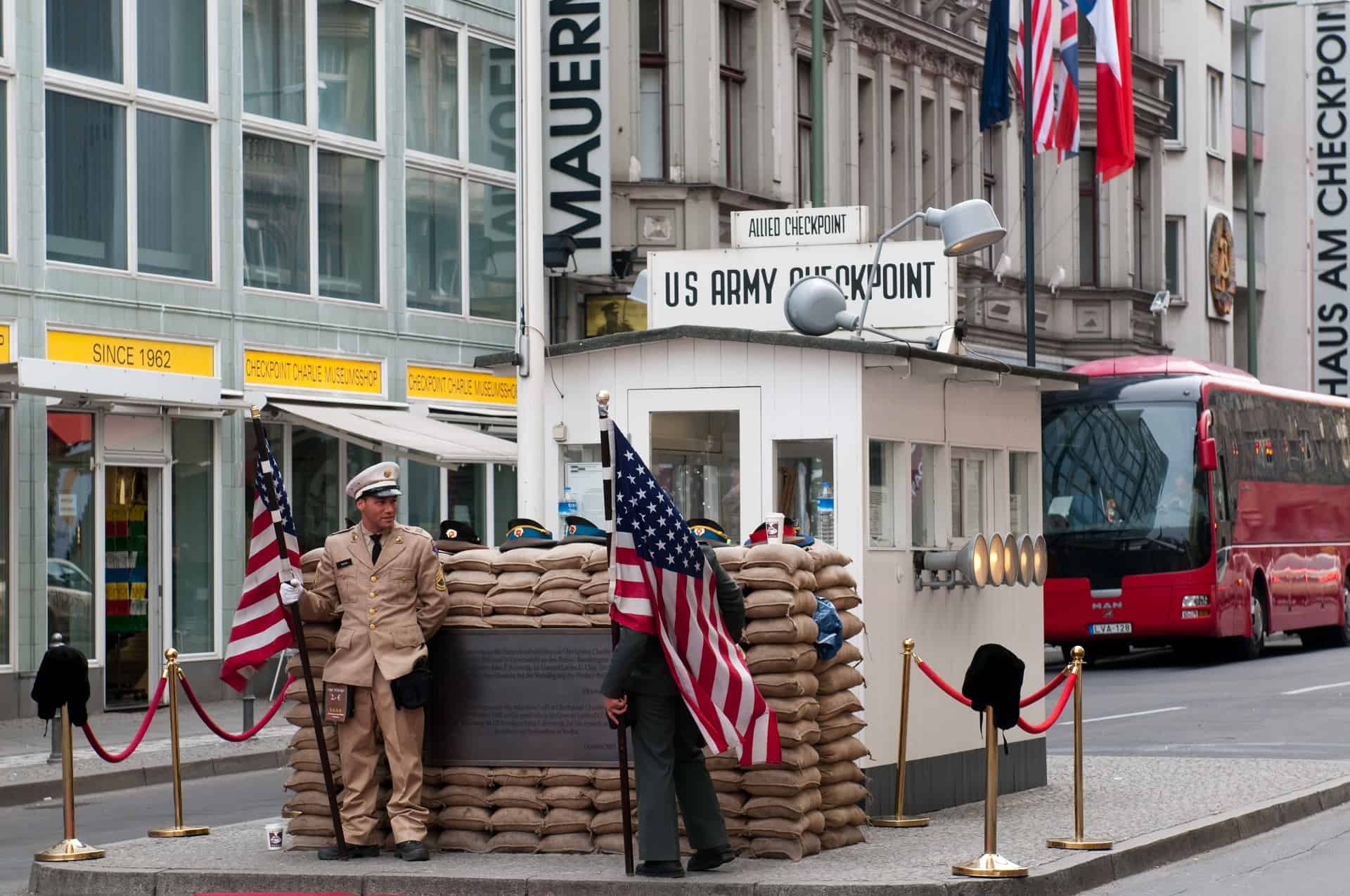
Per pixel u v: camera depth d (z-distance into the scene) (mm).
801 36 37656
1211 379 29688
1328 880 10922
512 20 31422
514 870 10477
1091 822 12516
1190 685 25875
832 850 11211
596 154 31312
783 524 11672
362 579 10961
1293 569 32469
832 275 17250
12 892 11102
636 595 10117
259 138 26453
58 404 23031
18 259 22656
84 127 23734
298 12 27266
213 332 25328
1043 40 34531
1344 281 64125
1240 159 63000
